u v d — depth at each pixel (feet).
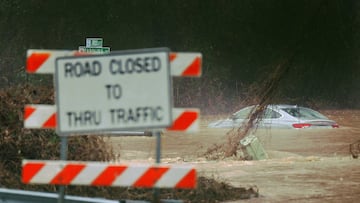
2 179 89.45
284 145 183.62
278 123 213.66
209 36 422.82
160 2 416.46
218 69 407.03
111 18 411.34
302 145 184.24
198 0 420.36
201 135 202.28
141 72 55.93
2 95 94.99
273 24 402.11
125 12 412.57
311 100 398.62
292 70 370.32
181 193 96.53
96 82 56.70
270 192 103.19
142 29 417.49
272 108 200.44
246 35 416.26
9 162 92.68
